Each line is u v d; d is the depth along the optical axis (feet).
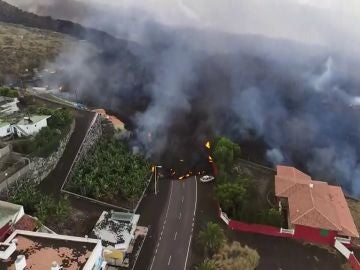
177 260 247.09
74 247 189.67
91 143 358.23
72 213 271.90
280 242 271.28
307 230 271.28
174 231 277.03
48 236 196.54
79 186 296.51
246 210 281.13
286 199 305.32
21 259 165.99
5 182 260.62
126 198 303.07
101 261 196.24
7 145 292.40
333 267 249.96
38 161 292.20
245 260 237.04
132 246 255.50
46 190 287.07
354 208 331.16
